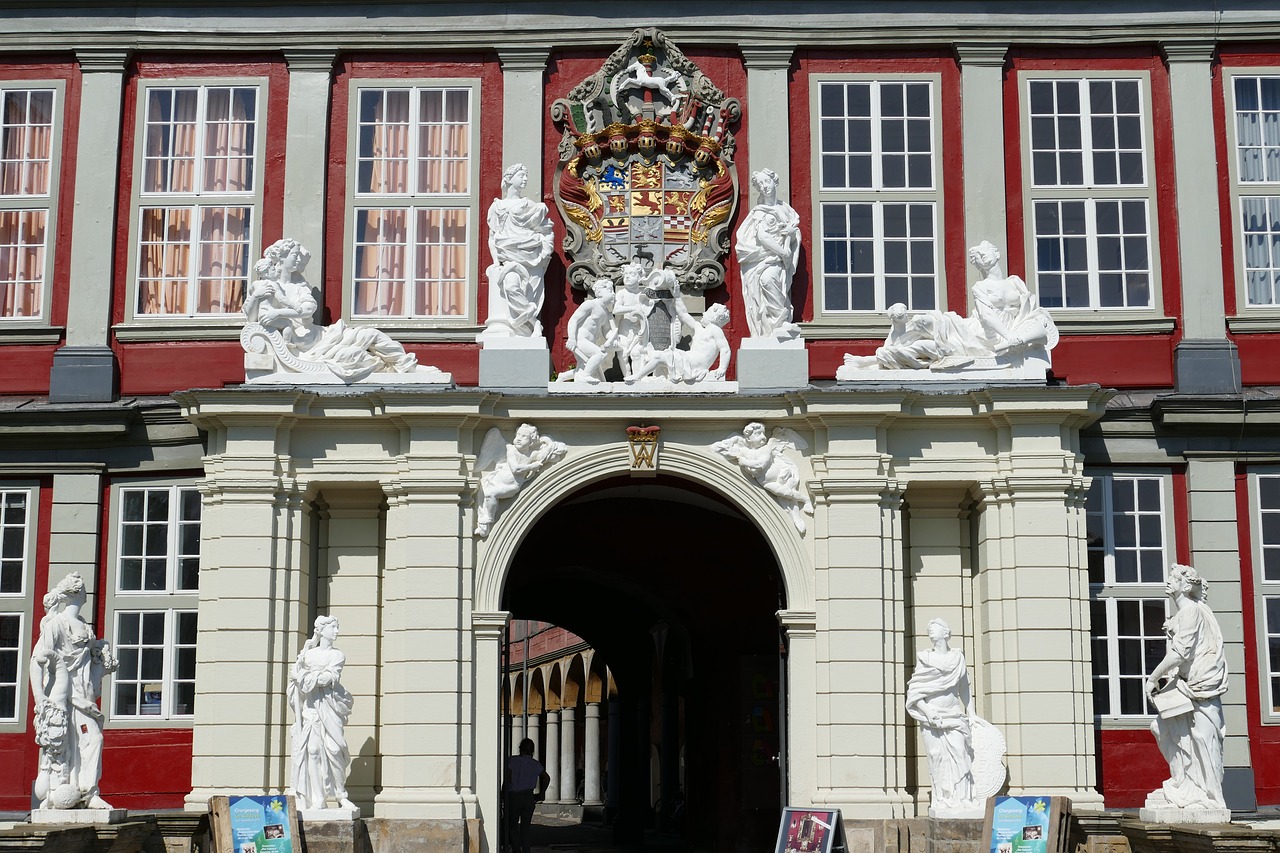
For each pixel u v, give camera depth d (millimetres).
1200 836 17484
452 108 22641
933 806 19297
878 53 22688
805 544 20484
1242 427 21453
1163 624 20969
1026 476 20250
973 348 20750
